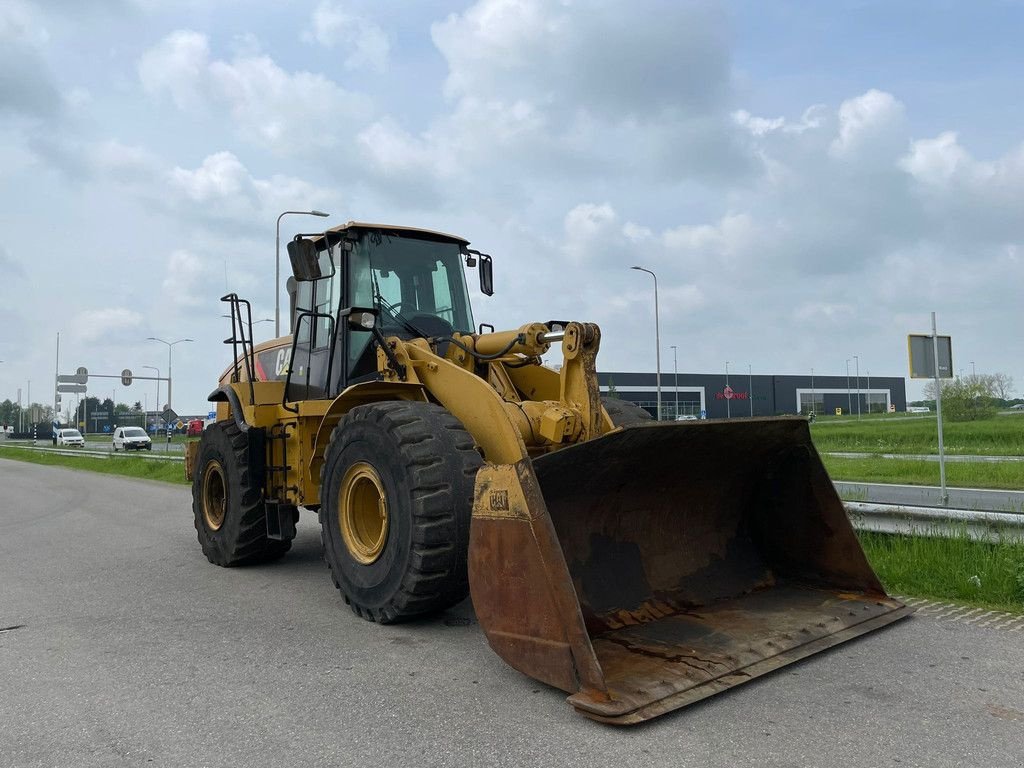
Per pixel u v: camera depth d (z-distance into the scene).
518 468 3.61
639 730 3.18
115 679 3.97
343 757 3.02
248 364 6.64
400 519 4.55
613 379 73.69
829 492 4.84
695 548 4.87
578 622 3.35
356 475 4.99
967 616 4.75
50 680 3.97
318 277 5.62
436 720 3.35
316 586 6.13
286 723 3.36
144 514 11.40
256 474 6.45
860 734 3.12
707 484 4.84
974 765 2.85
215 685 3.85
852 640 4.27
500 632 3.69
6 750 3.13
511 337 5.21
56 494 15.43
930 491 11.98
